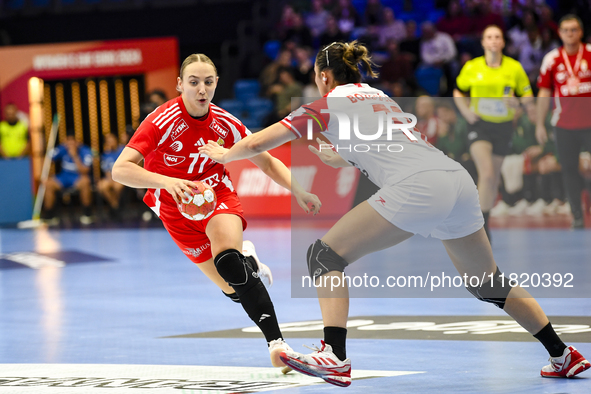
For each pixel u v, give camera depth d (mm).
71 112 31938
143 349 7719
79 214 29953
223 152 6098
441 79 26703
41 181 28938
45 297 11914
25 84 31422
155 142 6711
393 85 25734
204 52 33031
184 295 11633
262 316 6312
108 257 17250
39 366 6965
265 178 25578
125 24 33156
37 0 34250
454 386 5785
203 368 6695
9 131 29844
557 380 5953
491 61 14852
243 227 6906
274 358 6230
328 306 5785
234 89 30828
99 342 8195
